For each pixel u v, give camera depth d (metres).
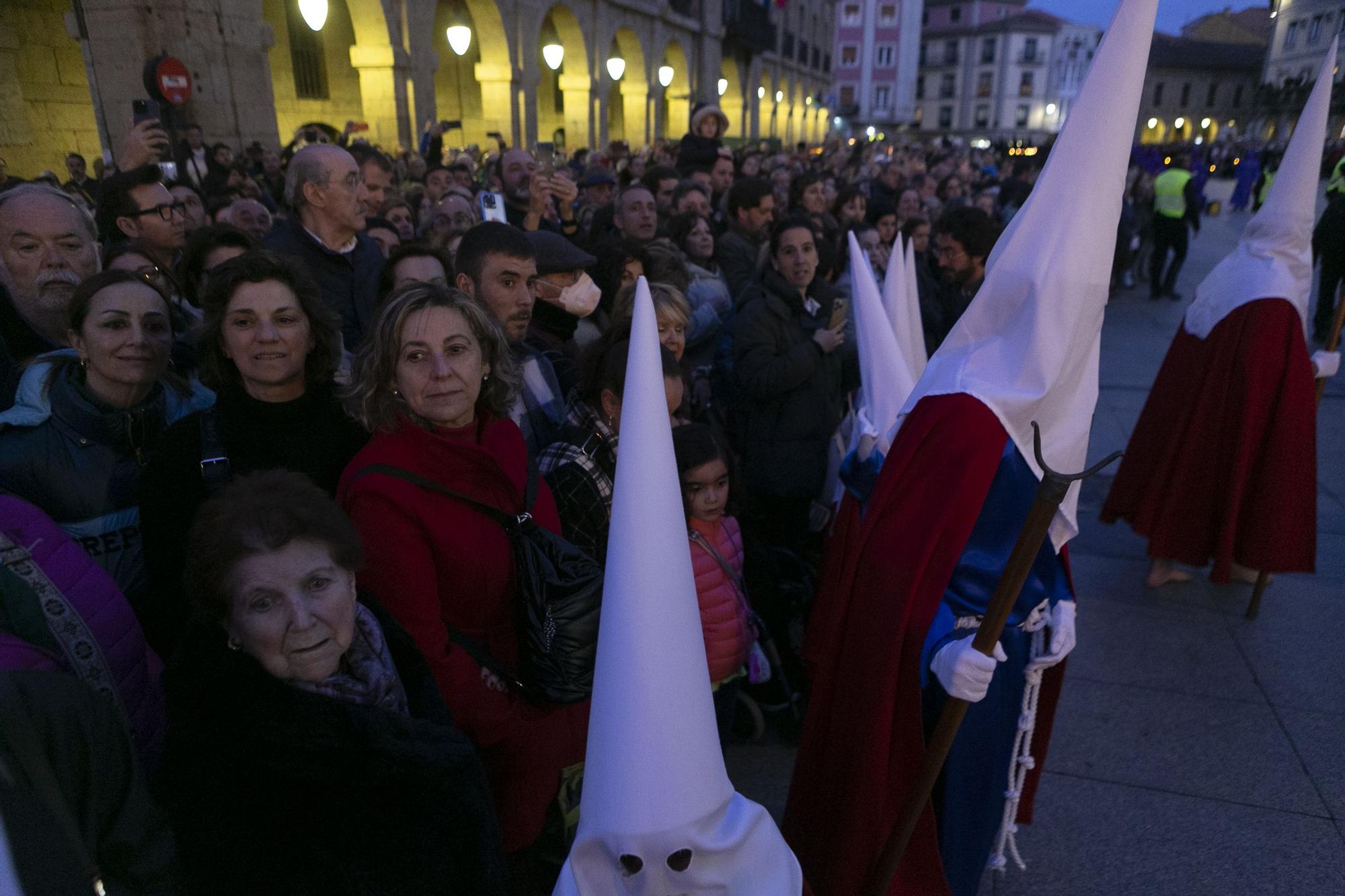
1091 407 1.70
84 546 1.70
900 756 1.73
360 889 1.20
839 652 1.80
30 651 1.20
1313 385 3.15
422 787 1.27
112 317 1.67
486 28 14.99
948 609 1.74
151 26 8.72
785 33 34.91
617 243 3.12
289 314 1.68
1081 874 2.22
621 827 0.89
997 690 1.84
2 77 11.14
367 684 1.31
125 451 1.75
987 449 1.58
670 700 0.90
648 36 21.39
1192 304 3.43
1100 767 2.60
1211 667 3.08
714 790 0.92
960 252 3.45
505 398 1.74
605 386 1.98
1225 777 2.55
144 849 1.09
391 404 1.59
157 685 1.48
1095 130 1.50
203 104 9.09
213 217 4.38
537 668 1.65
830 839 1.83
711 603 2.18
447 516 1.58
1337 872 2.21
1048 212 1.55
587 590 1.63
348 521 1.26
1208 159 26.47
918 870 1.78
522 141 16.03
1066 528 1.77
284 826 1.17
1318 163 3.06
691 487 2.19
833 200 6.16
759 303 3.07
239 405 1.71
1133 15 1.46
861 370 2.55
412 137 13.09
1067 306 1.54
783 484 3.01
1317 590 3.60
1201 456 3.33
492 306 2.22
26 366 1.99
